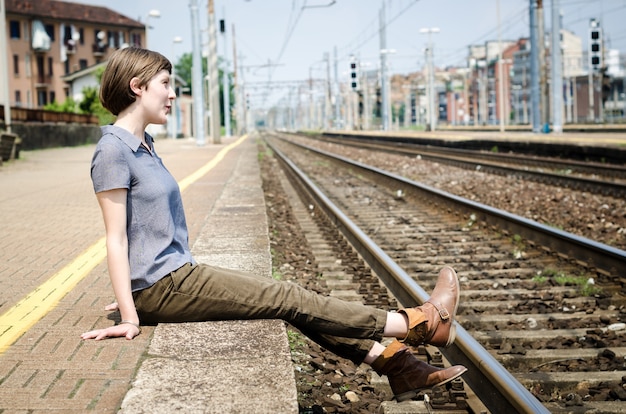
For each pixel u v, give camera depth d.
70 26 79.44
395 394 3.71
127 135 3.69
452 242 9.79
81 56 81.50
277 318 3.79
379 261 7.32
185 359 3.41
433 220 11.88
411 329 3.66
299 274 7.57
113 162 3.56
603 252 7.53
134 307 3.74
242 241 7.62
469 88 130.00
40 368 3.48
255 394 3.02
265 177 21.30
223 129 122.62
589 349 5.12
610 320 5.85
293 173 22.52
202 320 3.89
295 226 11.60
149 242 3.72
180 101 88.31
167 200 3.76
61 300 5.02
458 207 12.27
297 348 5.05
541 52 39.41
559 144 25.08
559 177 16.30
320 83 111.12
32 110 37.97
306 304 3.68
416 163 25.95
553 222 11.45
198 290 3.70
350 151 39.00
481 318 5.93
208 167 21.38
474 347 4.29
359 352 3.71
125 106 3.74
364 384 4.51
